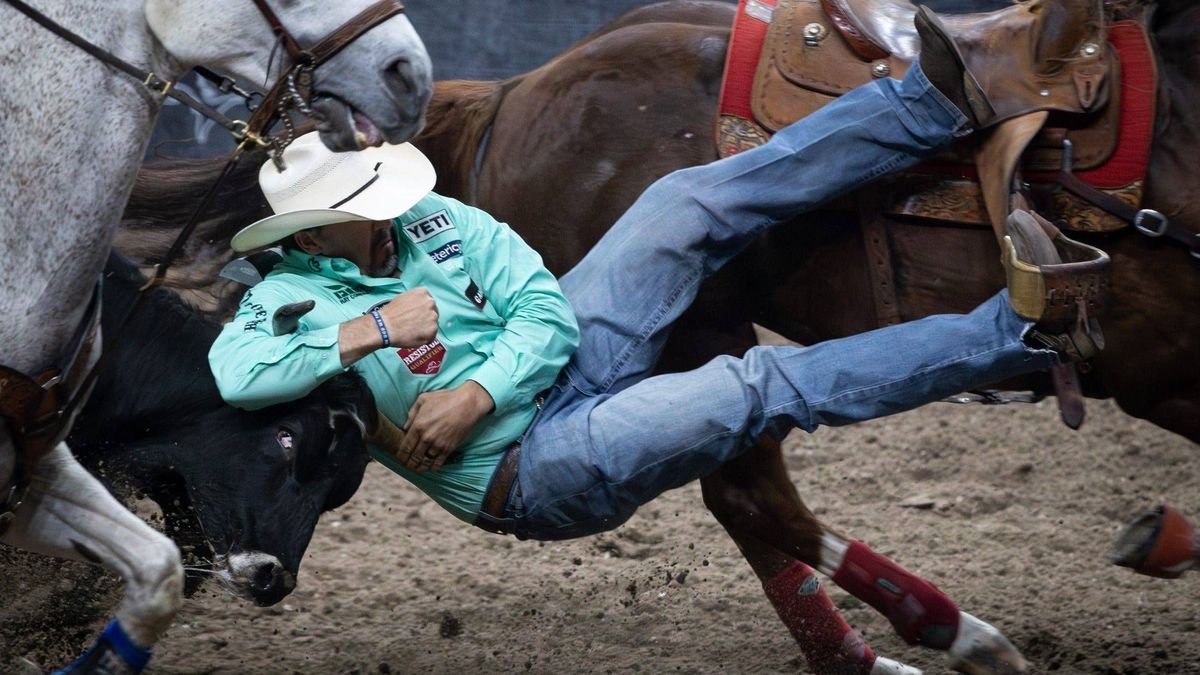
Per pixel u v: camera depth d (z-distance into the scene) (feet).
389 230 25.20
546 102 29.66
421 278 25.14
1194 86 26.37
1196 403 27.17
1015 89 26.40
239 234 24.07
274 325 22.82
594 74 29.37
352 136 21.56
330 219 24.03
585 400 25.79
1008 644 27.78
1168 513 26.40
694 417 24.36
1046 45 26.50
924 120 25.82
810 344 28.94
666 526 40.73
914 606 27.94
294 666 30.35
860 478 44.73
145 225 29.37
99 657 22.95
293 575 24.03
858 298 27.78
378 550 38.99
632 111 28.89
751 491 28.68
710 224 26.20
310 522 24.20
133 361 24.80
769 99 27.73
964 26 27.89
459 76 59.72
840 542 28.43
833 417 24.72
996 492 42.60
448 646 31.86
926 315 27.48
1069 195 26.40
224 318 29.37
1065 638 31.50
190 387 24.72
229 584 24.09
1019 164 26.32
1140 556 26.53
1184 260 26.13
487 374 24.50
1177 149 26.17
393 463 25.93
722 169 26.48
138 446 24.76
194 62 21.17
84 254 21.36
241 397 23.20
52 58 20.47
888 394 24.61
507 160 29.84
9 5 20.27
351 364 23.40
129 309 24.43
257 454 24.08
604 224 28.99
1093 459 45.16
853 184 26.37
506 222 29.96
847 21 27.66
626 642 32.32
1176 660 29.96
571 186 29.12
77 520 22.93
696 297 28.91
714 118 28.43
